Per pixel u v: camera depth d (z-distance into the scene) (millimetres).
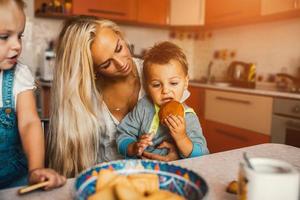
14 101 815
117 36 984
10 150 820
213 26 3150
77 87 940
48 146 954
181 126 864
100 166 465
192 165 679
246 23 2873
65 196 514
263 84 2742
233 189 532
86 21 977
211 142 2660
